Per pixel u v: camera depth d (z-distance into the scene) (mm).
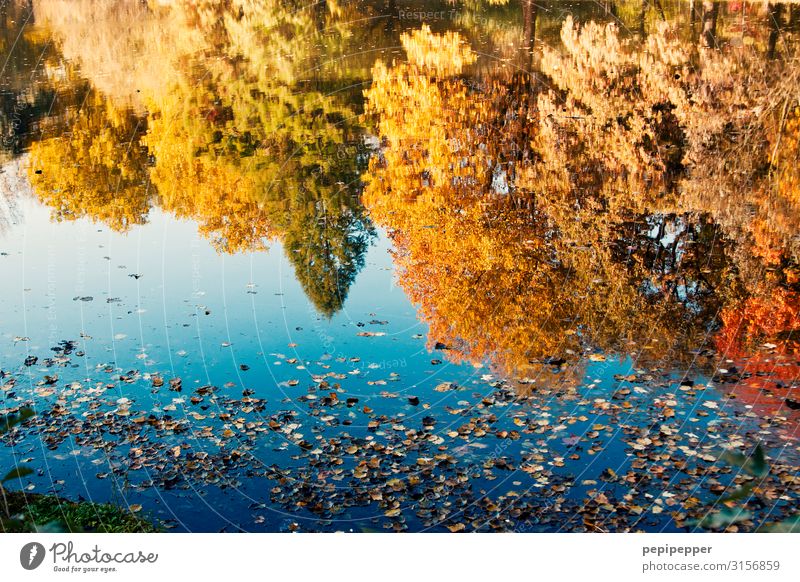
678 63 14383
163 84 16656
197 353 8516
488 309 9766
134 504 5539
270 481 5965
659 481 5777
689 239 11547
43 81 16625
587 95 14930
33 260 11500
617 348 8641
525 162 14273
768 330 8938
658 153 13742
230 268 11336
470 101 15648
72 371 8008
